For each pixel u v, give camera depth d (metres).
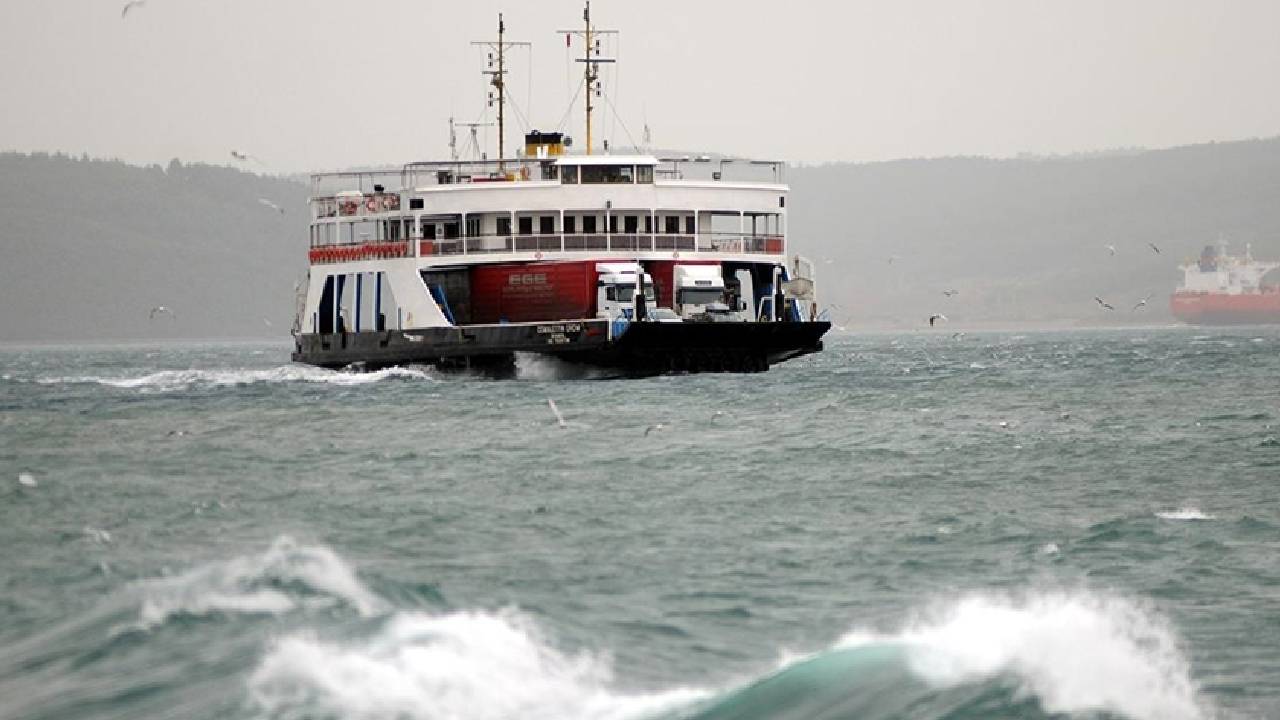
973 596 123.12
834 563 136.62
